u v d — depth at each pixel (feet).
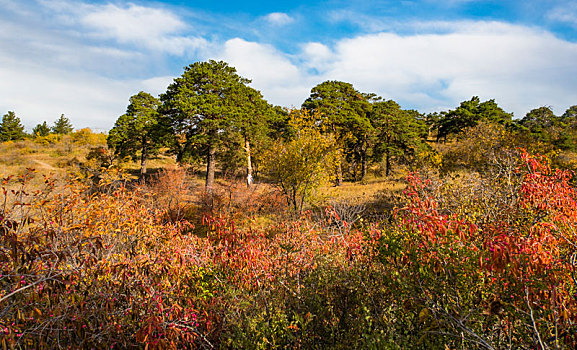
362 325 11.50
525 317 9.96
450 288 11.35
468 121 141.79
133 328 11.90
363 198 55.88
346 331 12.48
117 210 17.63
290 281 14.99
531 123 134.10
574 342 8.97
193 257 16.07
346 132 103.45
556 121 127.24
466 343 10.36
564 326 9.36
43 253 11.08
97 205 17.25
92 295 11.76
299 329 12.11
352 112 102.42
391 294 12.98
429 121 205.67
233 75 99.19
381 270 14.38
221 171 123.24
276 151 54.85
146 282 13.05
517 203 15.37
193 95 87.10
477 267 10.82
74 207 16.11
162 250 15.88
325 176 54.90
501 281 10.53
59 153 147.74
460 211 16.62
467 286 11.21
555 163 43.37
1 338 8.73
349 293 13.85
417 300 11.60
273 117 120.06
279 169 53.11
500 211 15.89
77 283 11.50
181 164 86.99
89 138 175.94
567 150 102.06
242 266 14.40
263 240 17.81
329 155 54.24
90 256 12.44
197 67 89.45
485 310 10.30
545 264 9.95
